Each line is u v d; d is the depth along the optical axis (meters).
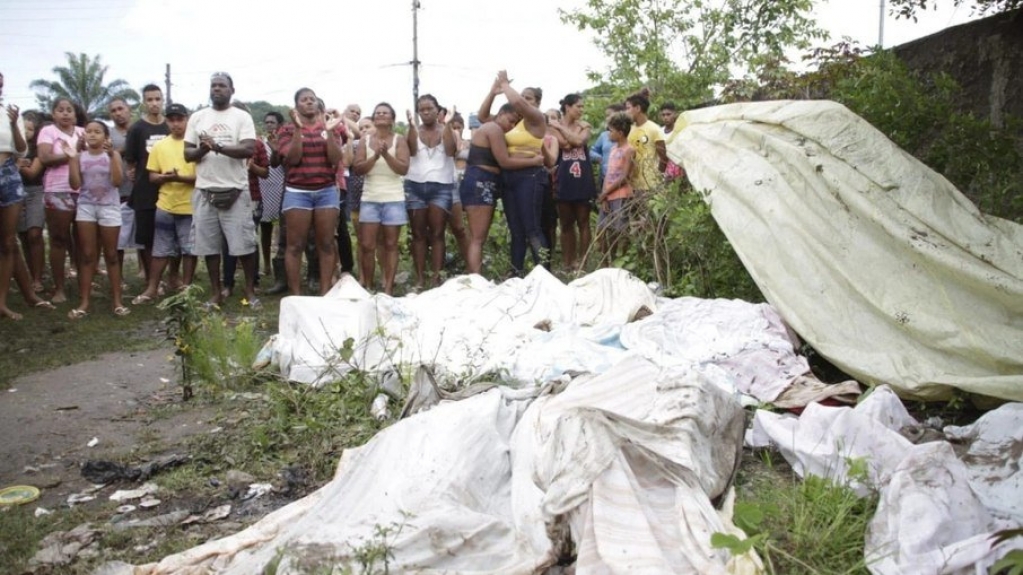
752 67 14.57
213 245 8.64
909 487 3.40
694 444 3.78
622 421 3.71
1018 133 6.75
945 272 5.13
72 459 4.77
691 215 6.71
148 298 9.15
